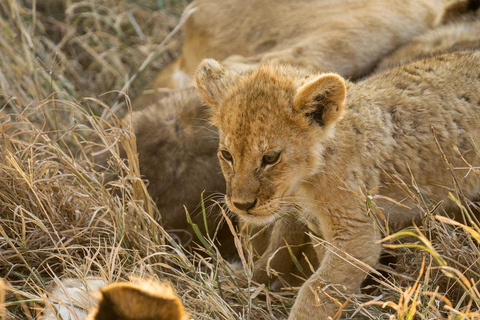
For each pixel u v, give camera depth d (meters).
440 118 8.87
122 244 9.23
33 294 8.19
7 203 9.44
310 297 8.17
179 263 8.97
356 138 8.42
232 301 8.91
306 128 8.11
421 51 11.39
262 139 8.02
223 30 12.98
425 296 7.87
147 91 13.28
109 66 14.64
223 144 8.35
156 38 15.42
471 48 10.16
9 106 12.81
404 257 8.81
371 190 7.97
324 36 11.86
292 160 8.12
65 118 12.89
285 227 9.57
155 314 4.17
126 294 4.16
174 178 10.57
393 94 8.90
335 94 8.01
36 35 14.95
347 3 12.50
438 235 8.50
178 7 15.98
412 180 8.41
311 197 8.54
